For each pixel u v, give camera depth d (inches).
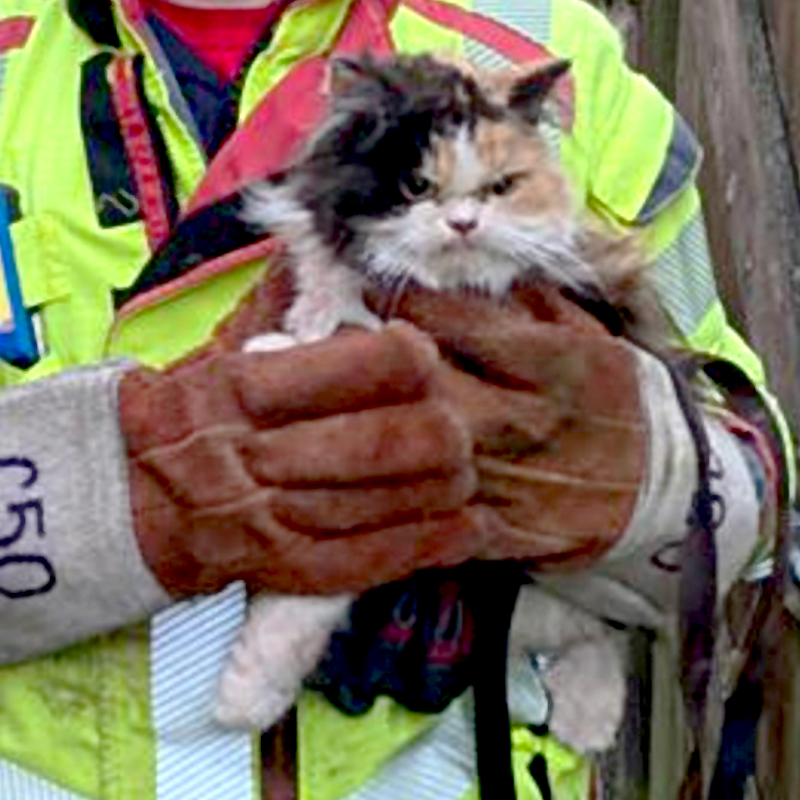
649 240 159.5
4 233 150.4
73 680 147.1
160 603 142.7
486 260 143.6
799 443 198.4
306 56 153.0
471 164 142.3
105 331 149.8
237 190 147.6
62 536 141.2
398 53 150.9
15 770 148.3
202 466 139.6
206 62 153.1
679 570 149.5
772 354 207.2
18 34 155.0
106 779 146.9
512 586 147.6
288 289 146.3
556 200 145.7
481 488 143.3
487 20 157.0
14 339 149.8
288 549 140.3
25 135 152.6
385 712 148.2
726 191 219.6
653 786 233.0
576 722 159.3
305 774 146.9
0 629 144.0
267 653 143.2
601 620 156.3
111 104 151.9
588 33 158.9
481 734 149.3
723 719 159.9
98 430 141.8
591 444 145.3
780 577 158.1
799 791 201.2
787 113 208.7
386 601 146.5
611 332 152.6
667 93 243.8
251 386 139.8
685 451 147.8
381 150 143.1
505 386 143.4
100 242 150.3
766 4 214.4
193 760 146.4
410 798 150.4
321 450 139.3
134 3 152.6
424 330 143.6
